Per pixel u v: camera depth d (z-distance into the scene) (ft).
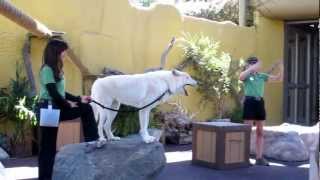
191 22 40.88
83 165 19.45
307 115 50.49
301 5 42.88
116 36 35.78
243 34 45.01
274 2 44.34
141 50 37.60
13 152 29.17
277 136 30.91
